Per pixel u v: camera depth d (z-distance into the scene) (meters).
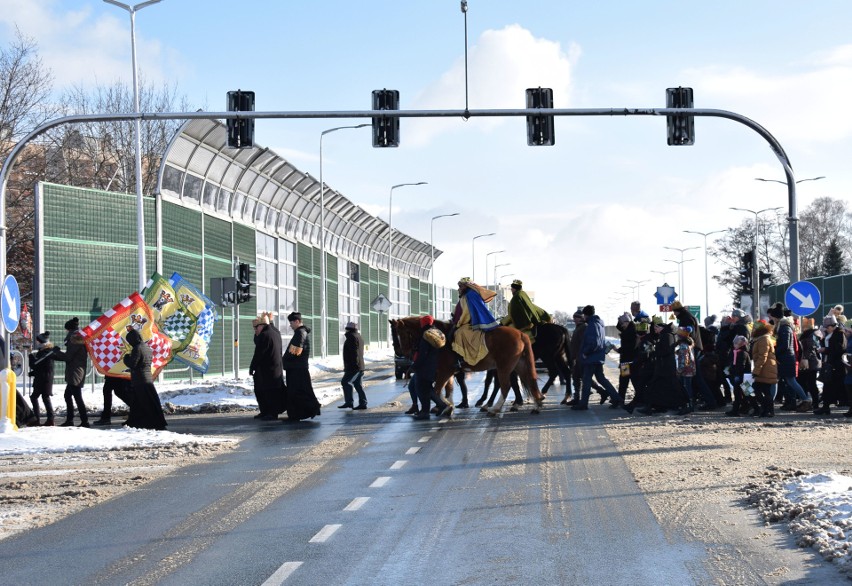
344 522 9.59
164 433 17.33
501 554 8.14
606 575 7.41
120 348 21.34
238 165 40.19
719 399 22.02
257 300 44.19
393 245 82.38
